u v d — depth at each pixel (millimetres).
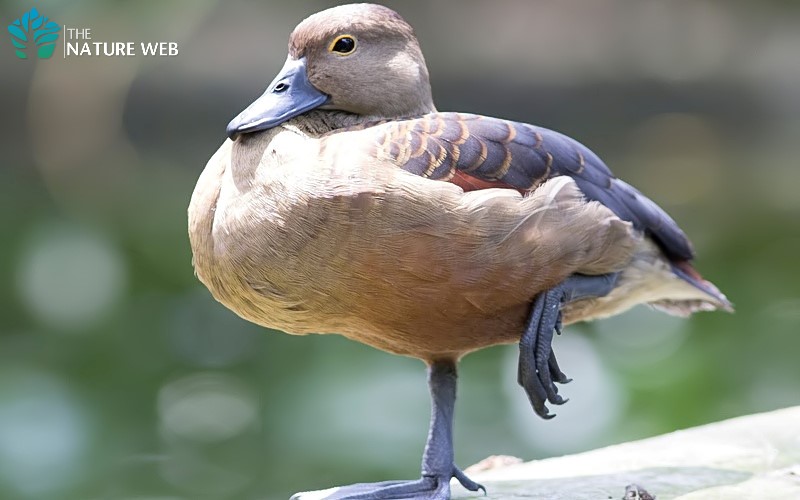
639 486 6297
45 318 11953
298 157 5688
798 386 10172
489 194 5609
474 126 5906
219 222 5785
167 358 11227
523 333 5883
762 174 18172
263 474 9281
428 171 5695
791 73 23078
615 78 22922
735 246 14078
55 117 19406
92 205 16203
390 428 9750
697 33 23328
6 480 9289
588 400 10102
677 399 10031
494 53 22828
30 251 13500
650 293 6613
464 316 5809
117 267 13164
